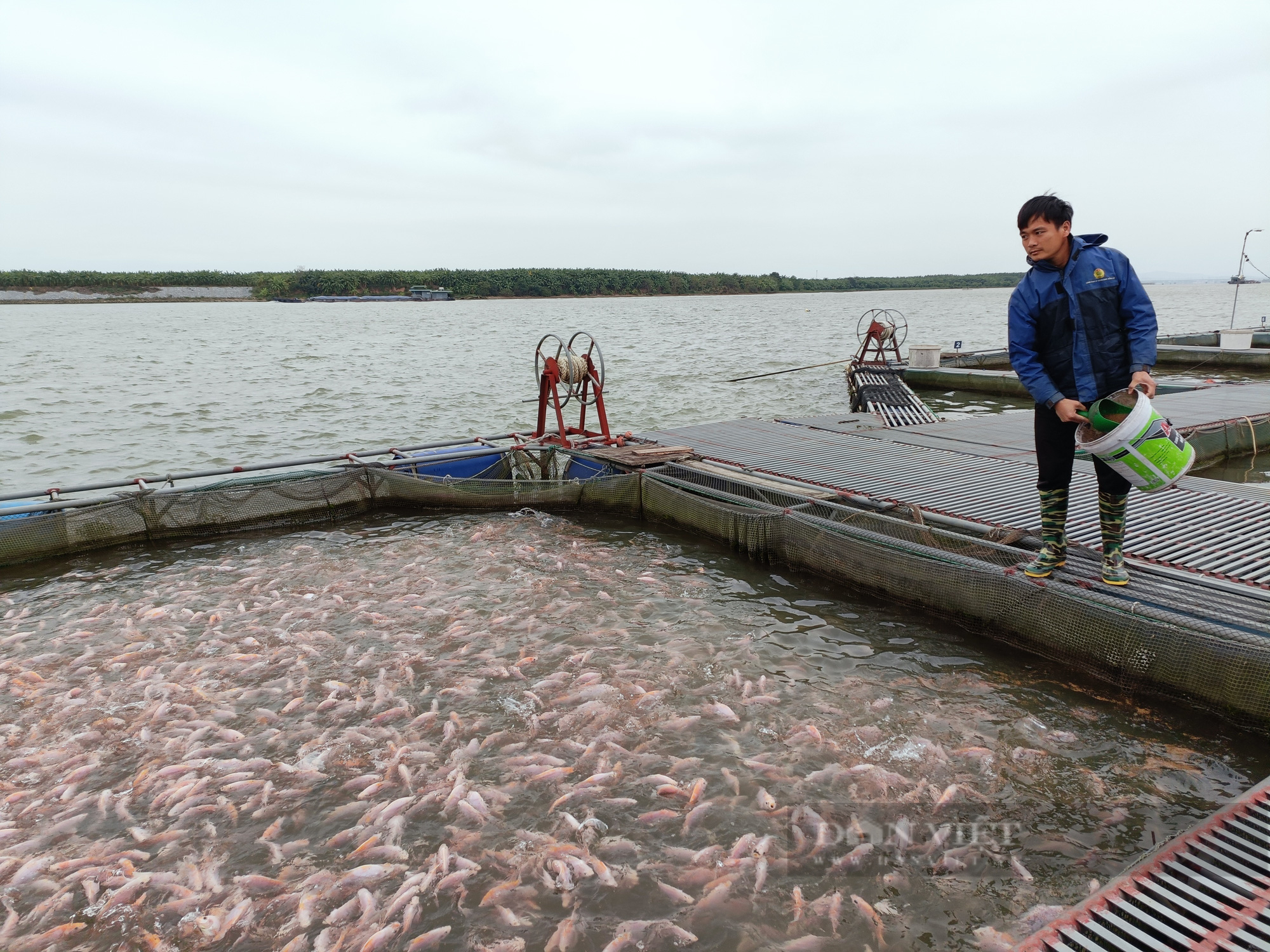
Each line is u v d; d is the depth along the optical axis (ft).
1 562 24.94
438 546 27.12
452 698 16.33
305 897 10.94
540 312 359.46
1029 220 14.44
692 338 149.07
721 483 28.86
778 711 15.51
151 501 27.50
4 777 13.94
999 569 18.20
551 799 12.95
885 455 31.73
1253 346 85.10
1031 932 9.82
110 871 11.53
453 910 10.63
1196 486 24.53
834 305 483.51
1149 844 11.40
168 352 122.42
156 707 16.20
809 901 10.54
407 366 96.17
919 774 13.28
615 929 10.22
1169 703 14.96
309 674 17.56
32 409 60.59
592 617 20.45
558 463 34.40
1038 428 16.20
